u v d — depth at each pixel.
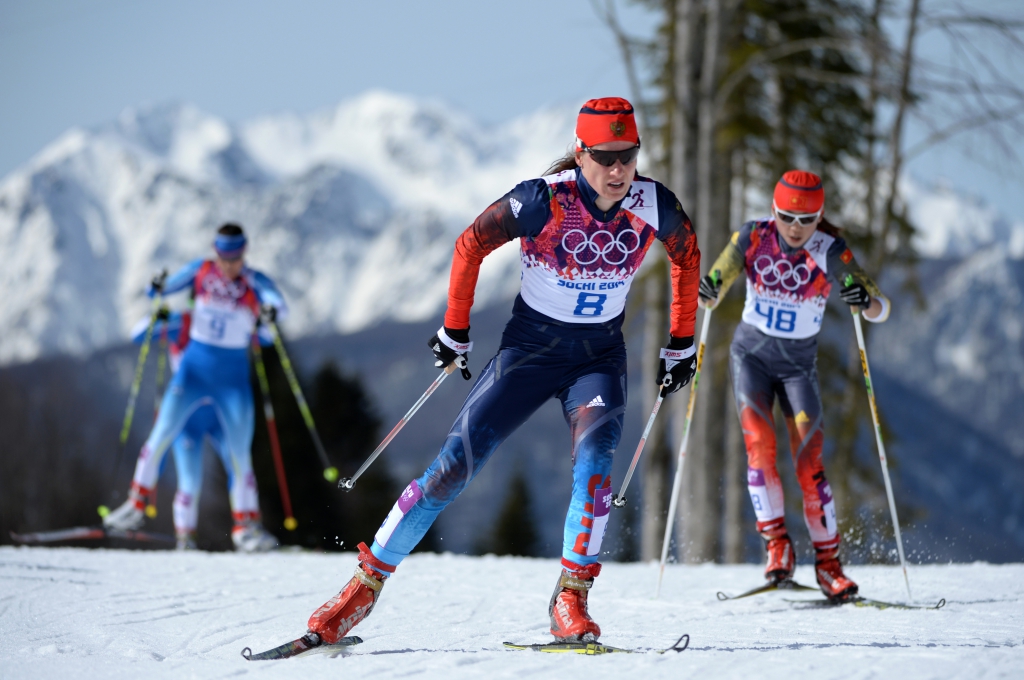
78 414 126.25
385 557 12.02
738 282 47.38
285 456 93.88
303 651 11.80
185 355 28.89
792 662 11.01
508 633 13.74
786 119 51.97
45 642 13.34
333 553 29.52
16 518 111.38
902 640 12.98
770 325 17.77
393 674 10.54
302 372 99.00
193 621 14.91
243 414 29.17
